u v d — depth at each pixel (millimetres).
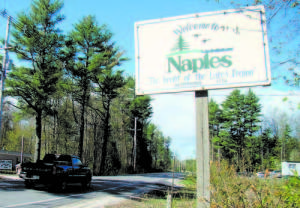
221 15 4316
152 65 4504
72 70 28453
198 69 4289
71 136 38406
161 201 10008
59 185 12688
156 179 27125
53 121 39812
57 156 14289
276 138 28656
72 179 13414
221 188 4574
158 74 4453
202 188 3924
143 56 4562
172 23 4512
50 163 13344
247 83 4086
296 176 3980
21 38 21938
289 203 3900
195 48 4355
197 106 4230
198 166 4000
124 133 58062
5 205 8500
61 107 38406
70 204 9602
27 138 46719
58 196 11344
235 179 4777
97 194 12859
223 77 4180
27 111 23906
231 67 4176
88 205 9609
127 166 51281
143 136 63312
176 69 4379
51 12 22672
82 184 14453
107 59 30500
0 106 20281
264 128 38062
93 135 46062
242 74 4125
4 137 46594
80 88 30547
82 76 29578
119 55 32188
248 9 4176
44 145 42312
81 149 30547
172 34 4488
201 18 4395
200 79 4258
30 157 41125
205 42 4324
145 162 62094
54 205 9148
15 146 47125
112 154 44875
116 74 33281
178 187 17500
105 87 34000
